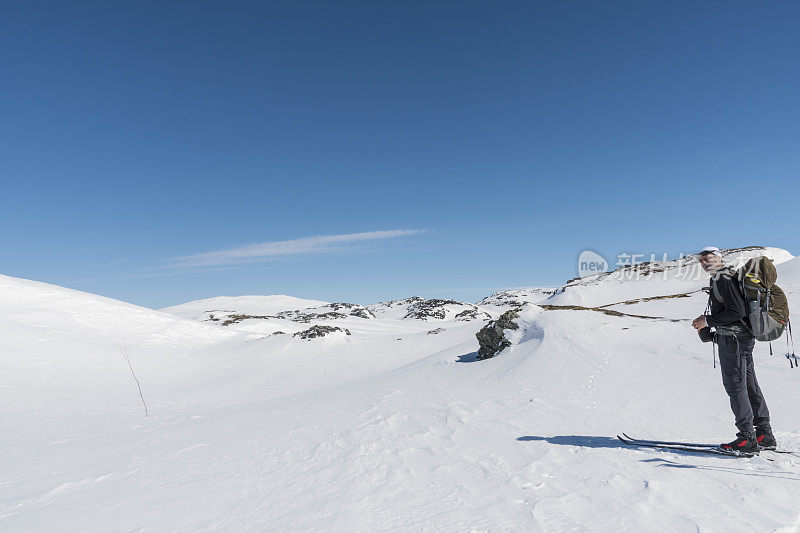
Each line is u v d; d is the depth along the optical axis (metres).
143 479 3.78
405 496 2.79
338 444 4.26
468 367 9.92
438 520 2.39
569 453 3.55
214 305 76.81
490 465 3.34
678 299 17.06
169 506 2.95
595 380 6.42
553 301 31.31
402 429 4.70
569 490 2.74
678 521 2.24
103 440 6.65
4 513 3.28
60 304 28.44
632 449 3.59
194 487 3.34
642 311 14.52
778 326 3.29
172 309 73.25
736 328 3.44
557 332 9.16
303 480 3.26
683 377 5.85
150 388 16.34
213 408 10.54
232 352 24.66
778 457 3.25
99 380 17.66
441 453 3.74
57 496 3.60
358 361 21.00
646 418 4.59
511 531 2.21
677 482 2.79
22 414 11.07
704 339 3.72
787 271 18.80
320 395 9.29
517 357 9.04
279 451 4.21
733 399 3.46
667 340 7.76
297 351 23.81
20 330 22.66
